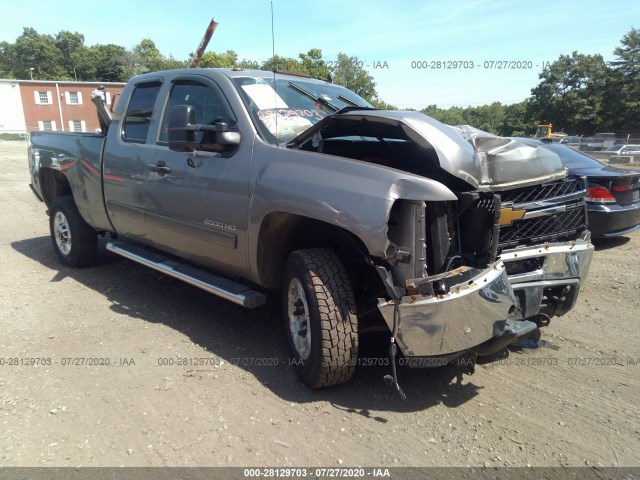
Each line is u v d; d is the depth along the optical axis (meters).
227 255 3.78
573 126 58.62
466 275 2.94
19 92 46.22
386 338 4.01
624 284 5.61
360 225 2.81
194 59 5.62
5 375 3.49
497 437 2.88
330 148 4.08
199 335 4.14
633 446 2.82
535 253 3.47
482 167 3.24
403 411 3.12
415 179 2.79
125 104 4.93
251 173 3.46
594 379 3.55
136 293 5.12
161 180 4.21
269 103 3.86
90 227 5.76
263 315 4.58
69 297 4.99
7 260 6.37
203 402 3.17
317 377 3.15
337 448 2.76
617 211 7.04
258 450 2.73
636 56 54.19
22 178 16.09
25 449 2.72
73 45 82.31
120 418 3.01
